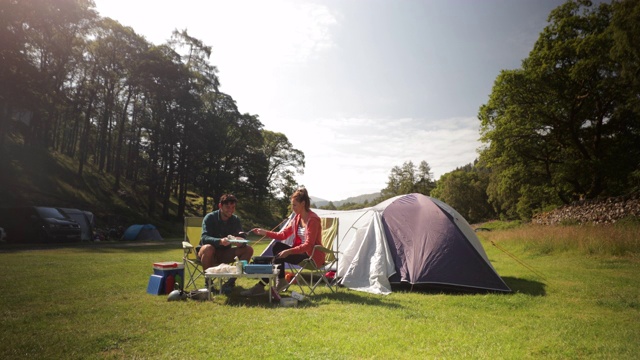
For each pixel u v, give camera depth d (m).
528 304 5.85
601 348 3.67
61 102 32.44
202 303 5.22
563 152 33.09
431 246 7.47
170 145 40.38
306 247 6.06
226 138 45.88
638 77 24.20
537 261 12.33
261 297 5.79
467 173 82.06
